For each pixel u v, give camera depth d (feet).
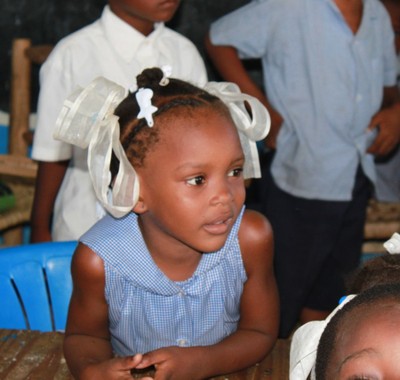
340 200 8.48
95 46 7.27
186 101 4.33
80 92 4.63
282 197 8.61
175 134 4.26
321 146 8.37
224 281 5.00
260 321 5.12
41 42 10.75
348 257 8.85
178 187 4.29
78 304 4.96
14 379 4.36
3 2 10.62
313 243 8.59
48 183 7.52
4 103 11.02
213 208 4.28
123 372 4.28
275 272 8.78
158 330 5.00
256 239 4.98
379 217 9.97
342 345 2.70
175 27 10.51
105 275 4.82
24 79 9.84
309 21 8.16
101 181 4.45
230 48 8.75
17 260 5.65
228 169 4.29
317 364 2.91
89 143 4.50
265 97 8.88
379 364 2.53
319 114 8.29
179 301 4.94
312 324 3.67
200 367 4.50
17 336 4.80
